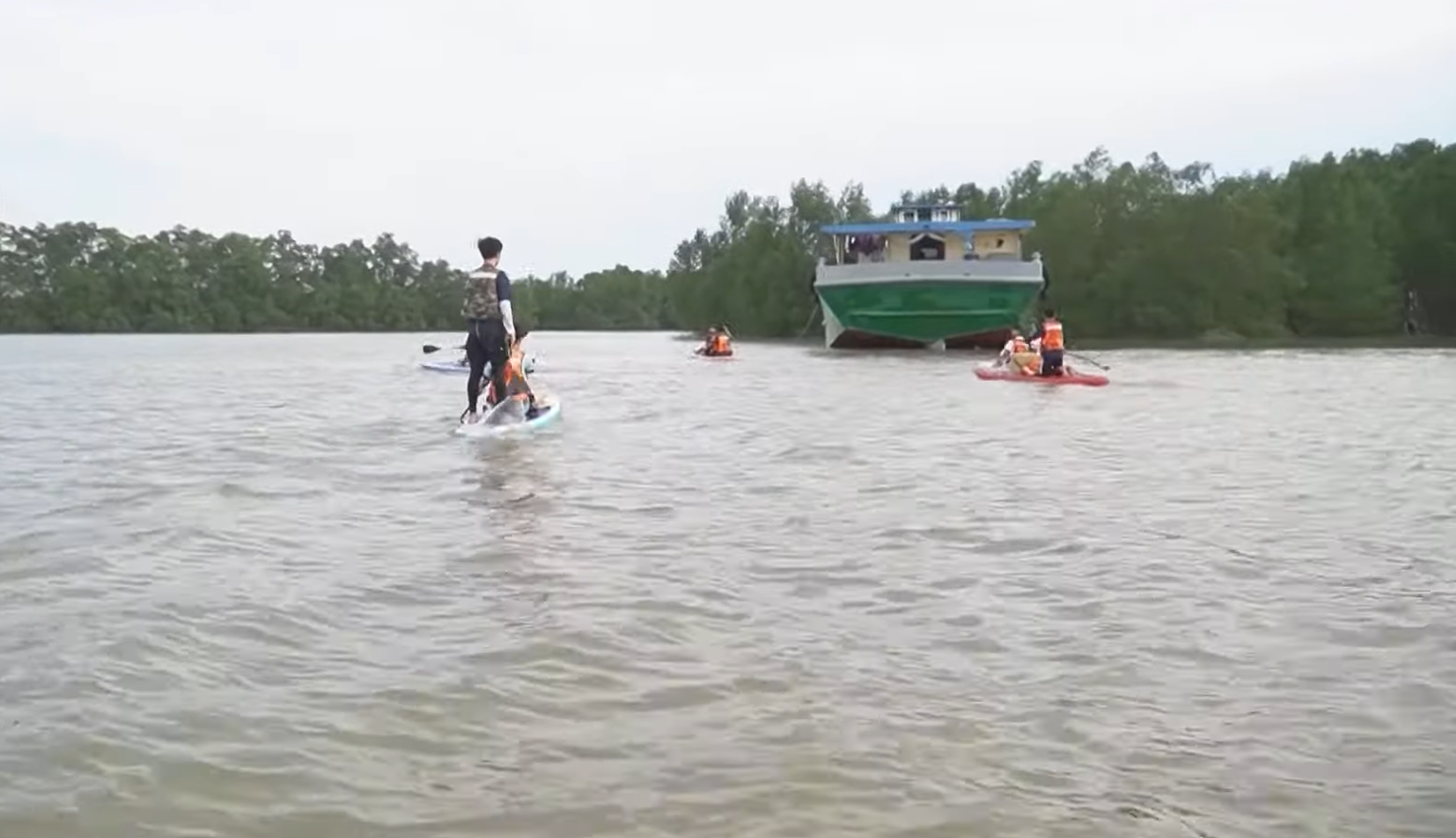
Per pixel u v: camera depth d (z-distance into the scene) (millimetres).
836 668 4797
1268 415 17125
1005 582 6234
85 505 8438
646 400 20641
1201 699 4441
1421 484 9820
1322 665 4852
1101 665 4844
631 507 8500
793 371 32719
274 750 3895
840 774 3740
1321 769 3809
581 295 153250
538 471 10438
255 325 129250
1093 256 68250
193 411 18016
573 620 5414
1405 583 6227
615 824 3385
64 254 122625
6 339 100125
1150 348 55281
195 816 3414
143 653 4863
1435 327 70062
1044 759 3877
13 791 3555
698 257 104562
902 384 25406
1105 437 13719
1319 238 68688
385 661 4828
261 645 5012
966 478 10133
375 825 3367
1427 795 3615
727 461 11266
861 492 9266
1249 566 6621
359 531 7512
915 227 46281
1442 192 67438
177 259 127562
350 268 141250
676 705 4359
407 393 22703
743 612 5621
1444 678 4680
